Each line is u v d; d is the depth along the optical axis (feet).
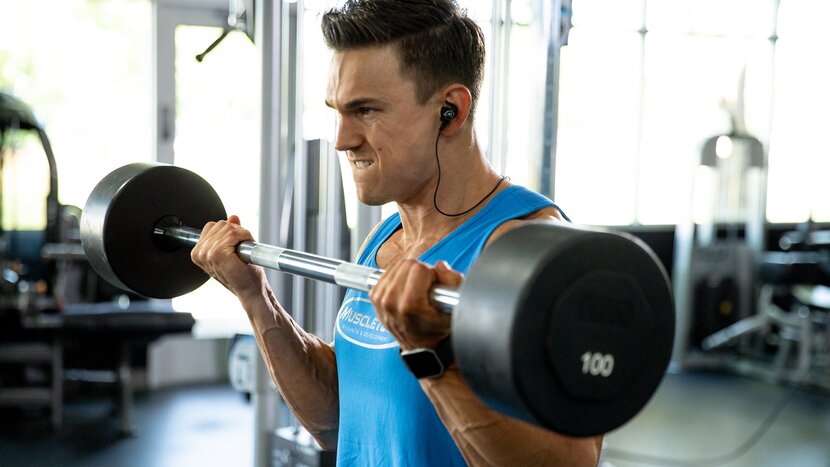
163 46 17.17
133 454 13.34
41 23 17.01
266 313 4.01
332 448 4.52
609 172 20.65
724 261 19.72
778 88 21.93
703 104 21.07
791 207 22.35
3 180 16.49
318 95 8.85
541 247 2.43
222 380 18.07
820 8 21.91
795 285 18.63
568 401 2.47
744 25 21.25
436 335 2.78
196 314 18.88
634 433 14.70
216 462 13.10
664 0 20.56
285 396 4.20
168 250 4.51
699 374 19.06
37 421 14.89
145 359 17.40
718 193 19.57
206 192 4.60
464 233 3.46
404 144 3.35
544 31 7.54
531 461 2.94
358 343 3.65
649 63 20.67
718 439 14.46
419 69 3.30
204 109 17.58
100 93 17.38
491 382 2.47
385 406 3.50
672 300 2.58
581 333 2.44
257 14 7.84
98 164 17.48
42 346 14.26
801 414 16.01
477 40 3.43
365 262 4.06
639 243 2.53
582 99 20.35
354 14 3.29
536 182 7.61
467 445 2.98
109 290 15.62
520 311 2.37
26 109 14.26
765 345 20.57
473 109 3.49
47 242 14.60
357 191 3.50
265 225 7.91
